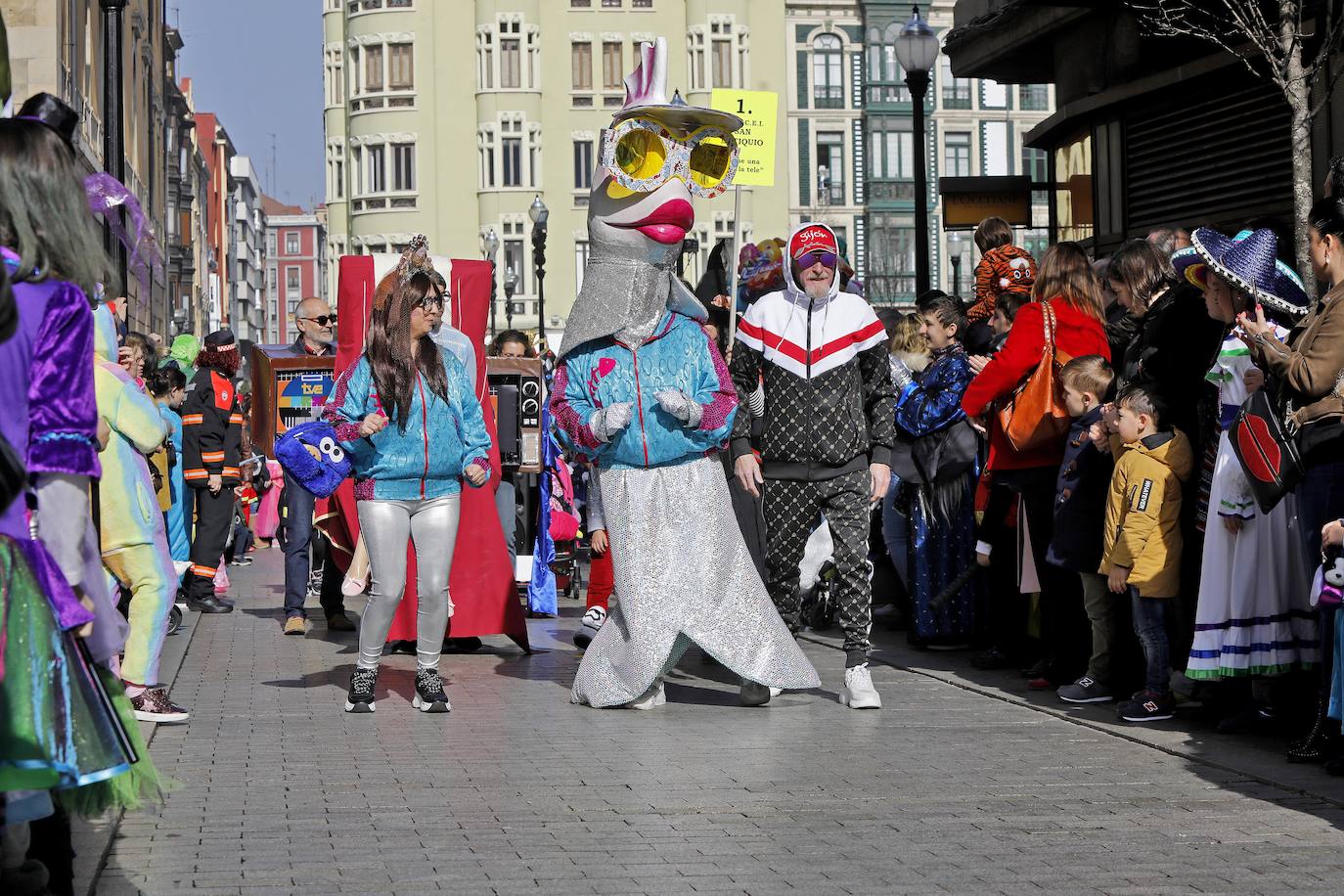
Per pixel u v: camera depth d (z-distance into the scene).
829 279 8.28
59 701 3.80
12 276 4.04
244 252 120.38
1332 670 6.24
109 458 7.50
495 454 10.38
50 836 4.44
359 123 58.78
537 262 36.56
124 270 10.06
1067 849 5.28
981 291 10.60
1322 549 6.09
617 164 8.25
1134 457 7.52
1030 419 8.36
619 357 8.21
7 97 5.01
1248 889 4.80
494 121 57.94
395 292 8.01
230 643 11.12
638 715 7.97
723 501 8.24
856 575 8.19
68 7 28.45
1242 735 7.15
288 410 12.72
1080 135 19.22
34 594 3.80
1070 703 8.13
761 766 6.64
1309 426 6.16
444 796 6.09
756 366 8.43
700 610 8.09
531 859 5.18
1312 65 12.26
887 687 8.84
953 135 63.97
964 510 9.97
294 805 5.93
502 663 9.95
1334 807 5.81
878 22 63.09
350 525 10.66
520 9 57.94
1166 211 17.27
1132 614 7.96
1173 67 16.64
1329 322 6.12
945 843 5.36
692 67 58.69
